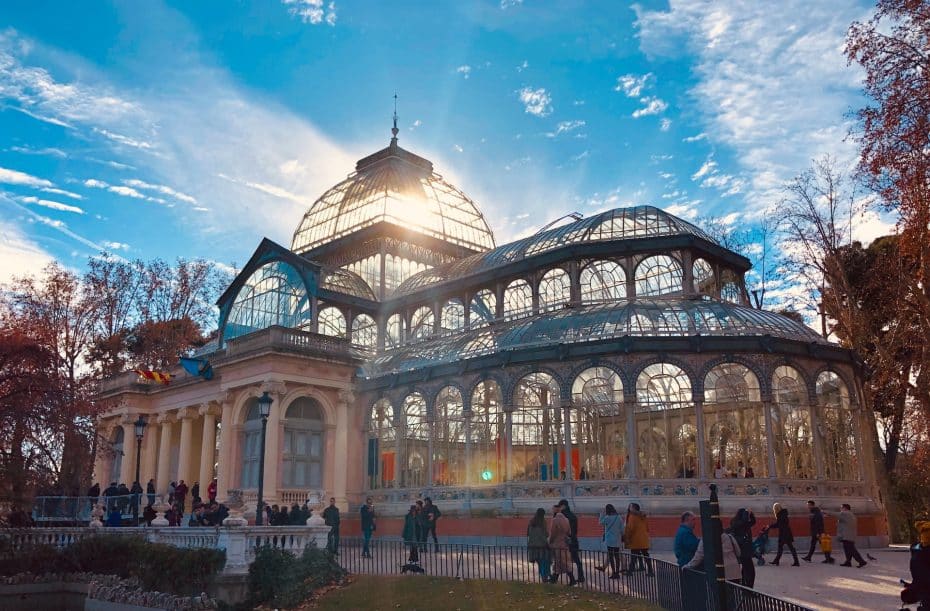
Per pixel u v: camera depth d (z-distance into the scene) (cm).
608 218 4609
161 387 5425
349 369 4600
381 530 4181
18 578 3088
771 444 3466
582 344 3672
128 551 2939
